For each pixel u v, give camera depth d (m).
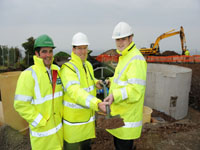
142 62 2.00
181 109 7.68
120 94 1.82
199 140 3.57
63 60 9.12
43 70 1.99
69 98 2.17
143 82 1.94
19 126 3.97
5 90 3.71
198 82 11.99
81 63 2.20
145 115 5.35
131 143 2.30
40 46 1.90
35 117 1.90
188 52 21.28
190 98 10.28
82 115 2.21
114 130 2.27
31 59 9.61
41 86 1.96
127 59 2.13
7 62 11.58
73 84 1.99
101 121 1.77
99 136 3.73
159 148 3.25
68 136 2.24
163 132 3.93
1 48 11.70
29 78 1.88
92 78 2.42
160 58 22.17
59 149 2.18
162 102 7.63
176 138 3.63
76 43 2.07
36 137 2.02
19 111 1.86
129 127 2.15
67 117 2.21
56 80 2.12
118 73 2.24
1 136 3.53
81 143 2.34
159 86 7.64
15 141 3.56
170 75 7.23
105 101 1.83
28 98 1.88
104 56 18.34
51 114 2.06
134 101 1.91
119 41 2.15
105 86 2.45
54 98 2.09
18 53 11.77
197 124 4.54
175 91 7.28
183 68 9.33
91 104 1.79
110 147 3.27
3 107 3.68
